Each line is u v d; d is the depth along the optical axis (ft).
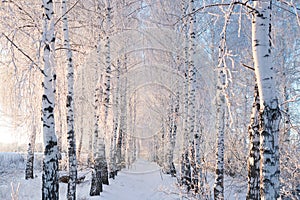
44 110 23.48
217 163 30.94
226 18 15.80
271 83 14.39
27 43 29.84
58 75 42.39
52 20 24.39
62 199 38.32
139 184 54.65
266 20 14.74
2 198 38.86
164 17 52.34
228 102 17.47
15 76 22.75
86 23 41.73
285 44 38.58
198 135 36.96
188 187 36.01
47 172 22.88
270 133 14.11
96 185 40.09
